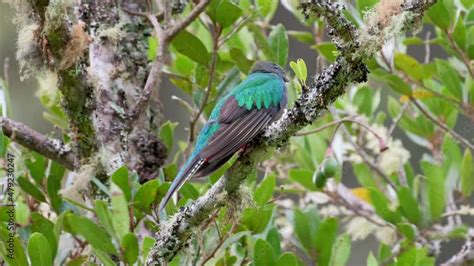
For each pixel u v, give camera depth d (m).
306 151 13.12
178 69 12.39
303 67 8.27
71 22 9.12
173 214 9.04
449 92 12.57
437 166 11.82
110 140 9.64
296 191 12.89
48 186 10.31
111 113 9.73
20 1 8.86
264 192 9.66
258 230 9.77
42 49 8.99
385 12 7.88
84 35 9.02
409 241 11.43
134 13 10.20
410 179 12.61
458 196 13.66
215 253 9.13
